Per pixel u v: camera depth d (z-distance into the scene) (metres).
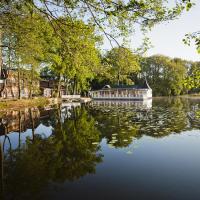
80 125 24.55
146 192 9.41
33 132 21.19
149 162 12.73
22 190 9.68
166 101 77.69
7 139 18.59
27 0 10.08
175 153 14.24
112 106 52.59
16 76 62.44
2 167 12.29
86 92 105.31
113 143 16.70
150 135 18.92
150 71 129.25
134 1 8.91
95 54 11.46
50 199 8.85
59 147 16.03
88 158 13.58
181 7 9.16
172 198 8.89
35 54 27.09
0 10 15.52
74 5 10.18
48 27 12.56
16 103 41.59
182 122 25.44
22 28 16.53
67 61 11.84
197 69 10.27
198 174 11.06
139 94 97.25
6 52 35.59
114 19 9.98
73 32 11.08
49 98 62.53
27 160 13.40
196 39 9.70
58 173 11.41
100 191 9.52
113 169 11.80
